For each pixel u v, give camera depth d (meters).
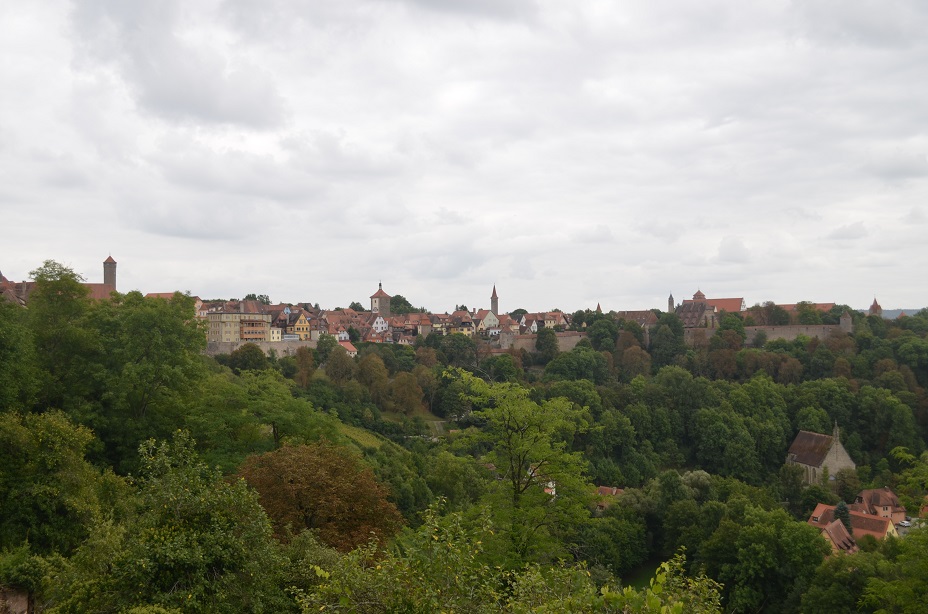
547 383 147.38
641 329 195.00
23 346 42.09
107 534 21.64
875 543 61.88
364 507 34.12
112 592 19.66
